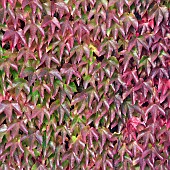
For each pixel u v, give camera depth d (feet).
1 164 7.57
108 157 8.00
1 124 7.40
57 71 7.12
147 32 7.23
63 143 7.66
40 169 7.75
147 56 7.37
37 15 6.82
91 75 7.36
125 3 6.87
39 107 7.36
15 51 7.07
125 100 7.64
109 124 7.77
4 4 6.57
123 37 7.17
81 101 7.43
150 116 7.95
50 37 6.95
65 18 6.95
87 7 7.12
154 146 7.93
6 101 7.13
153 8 7.05
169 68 7.45
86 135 7.59
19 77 7.20
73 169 7.93
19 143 7.43
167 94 7.55
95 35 7.04
